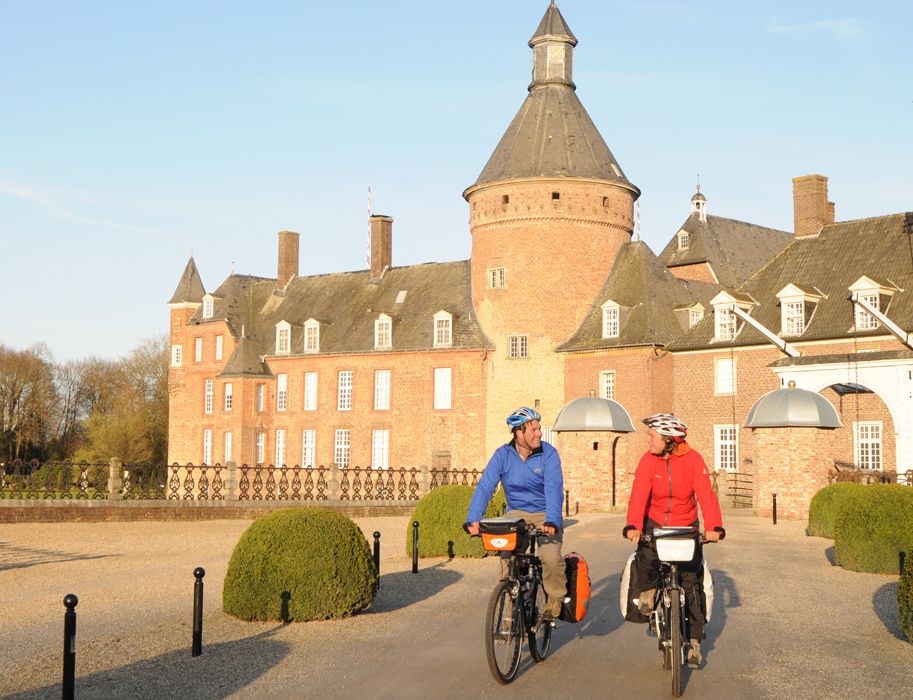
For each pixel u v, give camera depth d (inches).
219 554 761.6
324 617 460.8
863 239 1755.7
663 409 1860.2
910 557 417.1
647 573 345.7
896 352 1336.1
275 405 2447.1
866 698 317.4
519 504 369.1
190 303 2847.0
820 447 1087.6
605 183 2048.5
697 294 2070.6
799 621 454.0
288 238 2655.0
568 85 2142.0
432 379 2155.5
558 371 1999.3
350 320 2386.8
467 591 558.9
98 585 589.3
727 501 1424.7
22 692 331.0
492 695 321.1
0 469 1047.0
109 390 3892.7
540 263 2030.0
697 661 332.8
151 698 321.4
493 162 2121.1
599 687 331.9
